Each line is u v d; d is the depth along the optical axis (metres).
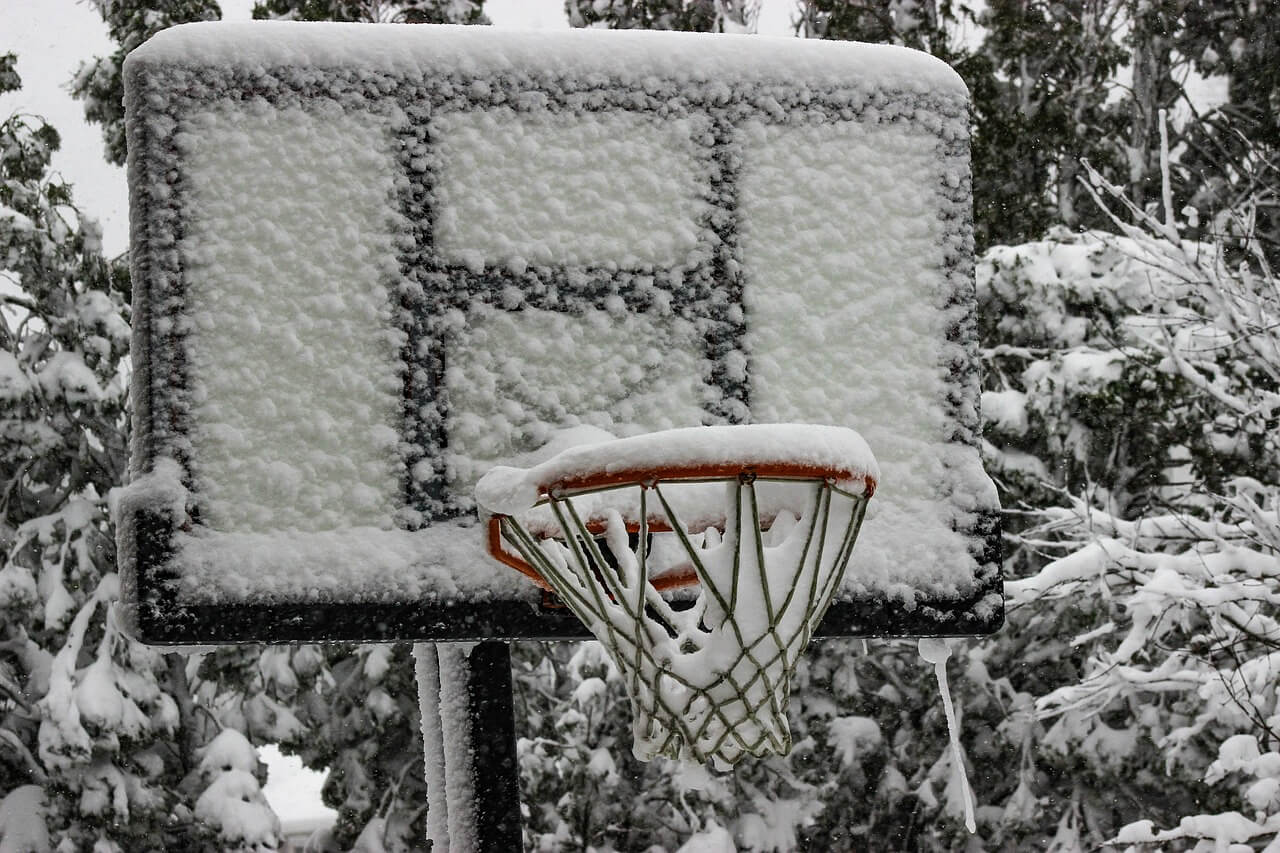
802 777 16.58
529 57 4.84
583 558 4.06
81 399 14.55
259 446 4.48
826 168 4.90
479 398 4.59
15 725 14.83
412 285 4.63
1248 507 9.46
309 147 4.68
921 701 16.08
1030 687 15.84
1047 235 14.62
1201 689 10.11
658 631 4.05
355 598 4.41
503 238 4.69
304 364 4.55
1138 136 17.98
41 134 15.70
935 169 4.96
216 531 4.43
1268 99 17.61
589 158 4.79
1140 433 13.93
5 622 14.97
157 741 14.80
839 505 4.05
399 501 4.50
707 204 4.81
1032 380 13.69
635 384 4.64
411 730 16.25
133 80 4.64
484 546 4.42
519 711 16.09
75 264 15.05
